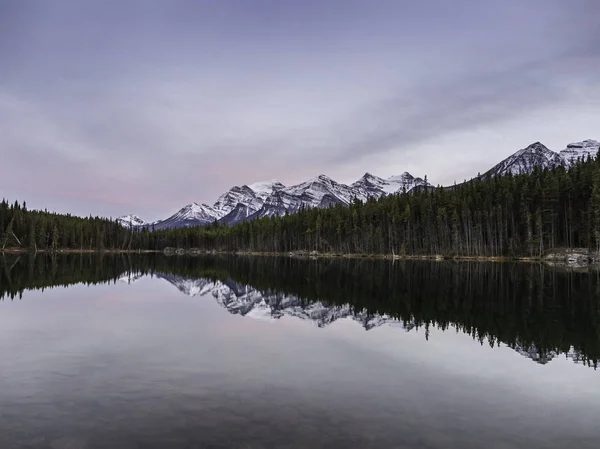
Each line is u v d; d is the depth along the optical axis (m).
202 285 55.69
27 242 176.00
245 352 20.86
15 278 58.12
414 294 45.03
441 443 11.46
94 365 18.25
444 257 133.88
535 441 11.76
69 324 27.50
